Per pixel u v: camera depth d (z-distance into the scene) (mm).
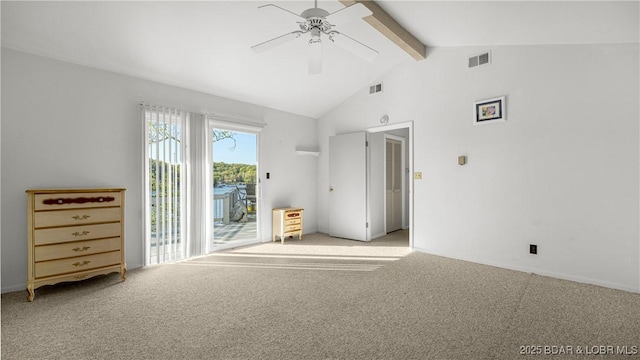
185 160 3992
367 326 2201
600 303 2559
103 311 2453
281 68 4086
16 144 2895
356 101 5207
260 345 1958
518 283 3053
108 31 2926
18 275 2914
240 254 4250
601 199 2957
